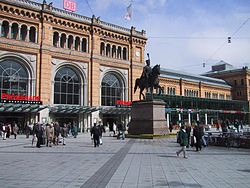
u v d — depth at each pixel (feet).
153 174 42.65
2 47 152.05
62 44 181.27
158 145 89.76
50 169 46.60
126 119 207.51
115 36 207.82
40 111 160.45
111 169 46.73
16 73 158.71
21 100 153.99
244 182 37.45
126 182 37.11
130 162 54.60
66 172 43.98
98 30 196.03
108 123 200.13
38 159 58.75
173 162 54.95
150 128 115.75
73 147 86.12
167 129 120.88
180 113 240.12
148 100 119.03
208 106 277.44
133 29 218.59
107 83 202.39
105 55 201.57
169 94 252.21
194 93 287.48
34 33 166.71
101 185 35.37
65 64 178.50
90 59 191.11
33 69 163.02
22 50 159.12
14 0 159.02
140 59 221.66
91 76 190.08
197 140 75.61
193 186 35.06
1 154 67.72
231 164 52.75
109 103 201.57
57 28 176.96
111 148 81.92
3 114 152.76
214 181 38.01
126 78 212.02
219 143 88.17
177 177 40.52
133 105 124.36
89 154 67.56
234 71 363.35
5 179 38.88
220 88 330.95
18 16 159.84
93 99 188.24
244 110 329.31
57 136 94.43
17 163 53.11
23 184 35.86
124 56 215.92
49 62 169.17
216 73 382.22
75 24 184.75
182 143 61.67
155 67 121.80
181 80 269.85
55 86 174.29
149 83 123.13
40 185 35.32
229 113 304.91
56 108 166.20
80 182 37.01
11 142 106.22
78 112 177.68
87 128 183.52
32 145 93.35
